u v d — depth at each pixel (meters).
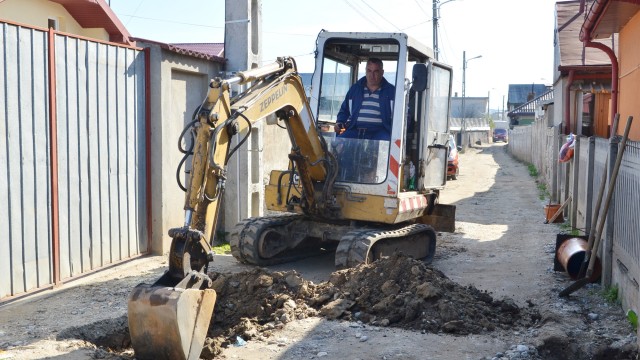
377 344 5.80
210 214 5.89
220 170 5.91
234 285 7.01
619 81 12.35
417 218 10.52
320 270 9.34
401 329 6.19
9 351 5.48
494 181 25.09
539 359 5.60
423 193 9.79
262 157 11.59
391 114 9.14
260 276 7.02
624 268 6.95
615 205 7.50
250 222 9.44
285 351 5.65
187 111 10.28
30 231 7.37
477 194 20.06
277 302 6.73
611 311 6.94
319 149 8.74
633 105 10.86
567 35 19.73
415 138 9.55
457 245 11.21
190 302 5.07
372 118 9.21
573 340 5.90
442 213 10.42
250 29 11.05
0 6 11.54
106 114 8.62
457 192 20.75
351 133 9.30
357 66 10.44
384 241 9.07
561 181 15.68
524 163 36.69
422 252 9.91
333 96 10.00
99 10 13.48
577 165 12.31
